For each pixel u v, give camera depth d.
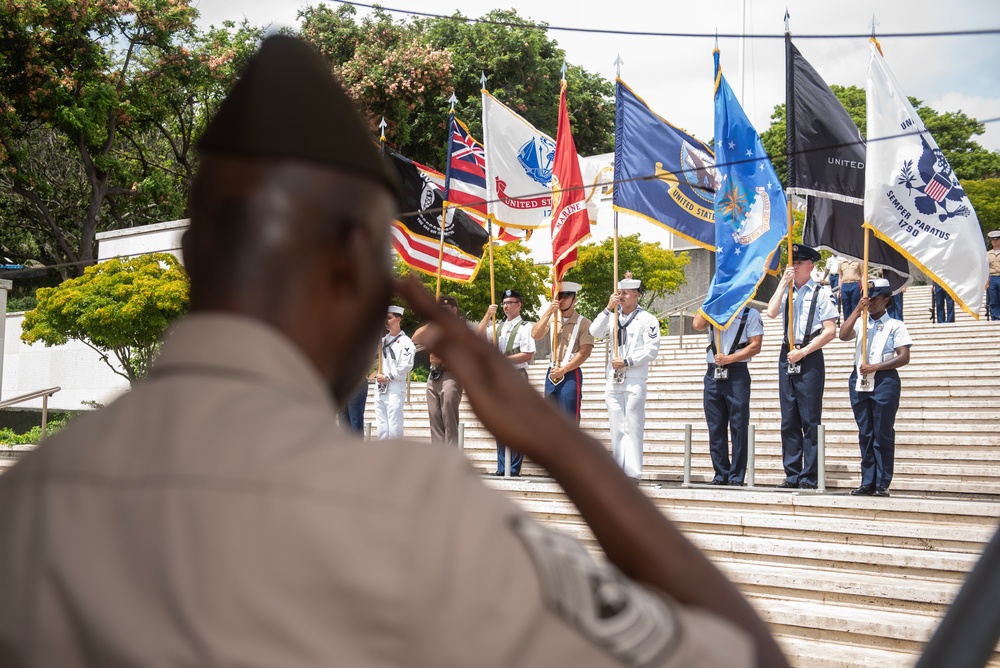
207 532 0.74
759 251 9.80
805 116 9.87
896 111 9.56
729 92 10.07
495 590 0.72
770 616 6.46
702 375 15.48
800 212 24.75
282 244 0.88
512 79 35.91
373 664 0.70
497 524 0.76
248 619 0.70
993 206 35.34
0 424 21.45
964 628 0.90
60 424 19.81
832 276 19.11
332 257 0.90
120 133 32.66
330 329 0.91
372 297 0.94
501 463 10.69
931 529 7.04
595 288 24.39
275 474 0.76
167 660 0.70
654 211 10.59
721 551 7.61
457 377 0.98
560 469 0.94
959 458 10.17
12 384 25.02
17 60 26.91
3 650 0.76
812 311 9.46
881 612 6.39
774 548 7.37
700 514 8.07
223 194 0.89
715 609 0.87
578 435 0.96
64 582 0.75
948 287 9.42
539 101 36.22
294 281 0.88
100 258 24.03
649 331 9.82
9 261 33.66
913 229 9.47
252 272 0.88
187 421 0.81
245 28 30.36
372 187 0.92
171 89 30.64
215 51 29.78
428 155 33.75
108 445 0.82
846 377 13.97
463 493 0.77
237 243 0.88
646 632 0.75
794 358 9.41
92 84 27.98
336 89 0.92
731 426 9.80
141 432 0.82
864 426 8.96
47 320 18.22
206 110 31.05
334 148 0.89
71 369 23.98
